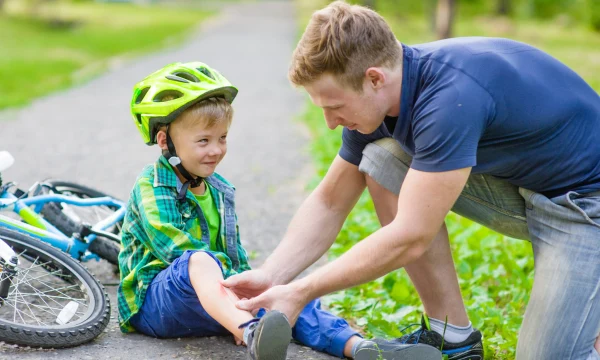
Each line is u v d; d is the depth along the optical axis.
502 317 3.92
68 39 25.67
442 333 3.32
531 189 3.15
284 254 3.41
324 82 2.83
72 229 4.15
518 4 46.47
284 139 9.95
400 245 2.85
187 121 3.25
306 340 3.38
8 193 4.06
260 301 2.99
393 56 2.85
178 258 3.25
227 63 20.81
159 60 21.44
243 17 47.66
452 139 2.76
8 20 29.36
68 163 7.79
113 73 17.95
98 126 10.45
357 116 2.90
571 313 2.90
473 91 2.80
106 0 56.22
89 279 3.52
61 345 3.19
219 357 3.25
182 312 3.26
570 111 2.98
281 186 7.19
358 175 3.47
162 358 3.21
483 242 5.22
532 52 3.07
